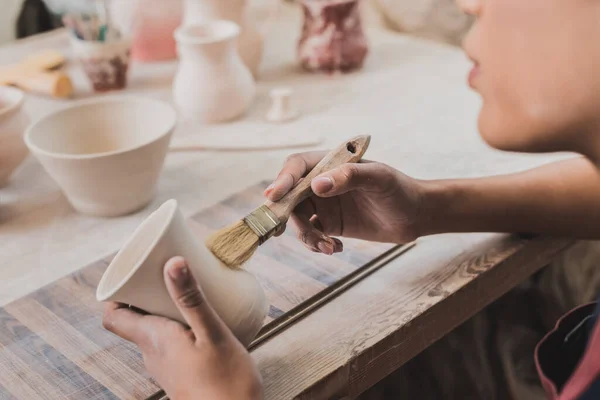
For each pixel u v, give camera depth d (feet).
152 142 2.97
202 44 3.81
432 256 2.74
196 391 1.91
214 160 3.63
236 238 2.16
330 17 4.50
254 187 3.27
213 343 1.91
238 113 4.08
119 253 2.06
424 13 5.79
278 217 2.22
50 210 3.26
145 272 1.89
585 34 1.99
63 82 4.36
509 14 2.13
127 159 2.94
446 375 3.73
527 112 2.21
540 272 4.00
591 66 2.02
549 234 2.85
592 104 2.09
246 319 2.09
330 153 2.41
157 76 4.75
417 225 2.65
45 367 2.27
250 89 4.10
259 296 2.16
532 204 2.78
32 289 2.69
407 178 2.57
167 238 1.89
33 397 2.15
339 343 2.28
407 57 4.92
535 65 2.11
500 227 2.80
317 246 2.47
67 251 2.93
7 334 2.43
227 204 3.12
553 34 2.04
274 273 2.64
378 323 2.37
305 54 4.67
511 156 3.48
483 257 2.72
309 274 2.62
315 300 2.49
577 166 2.82
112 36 4.47
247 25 4.47
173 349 1.95
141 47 4.90
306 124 3.97
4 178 3.44
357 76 4.64
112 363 2.27
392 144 3.66
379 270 2.67
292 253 2.76
